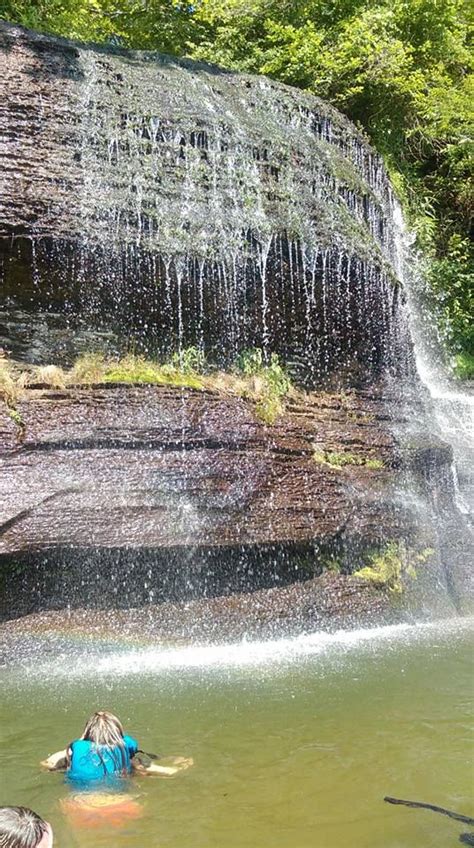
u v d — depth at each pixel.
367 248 12.99
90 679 7.13
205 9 19.97
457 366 18.95
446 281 19.89
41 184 10.14
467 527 12.04
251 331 11.67
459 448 13.35
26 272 9.89
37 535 8.10
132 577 8.58
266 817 4.22
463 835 4.02
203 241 11.12
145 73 12.77
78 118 11.10
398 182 19.66
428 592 10.67
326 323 12.42
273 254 11.70
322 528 9.85
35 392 9.11
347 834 4.02
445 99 19.69
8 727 5.80
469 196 21.38
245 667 7.58
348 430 11.54
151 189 11.12
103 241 10.30
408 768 4.94
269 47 20.03
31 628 7.94
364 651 8.31
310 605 9.41
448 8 20.47
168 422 9.45
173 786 4.64
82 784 4.64
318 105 14.75
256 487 9.61
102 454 8.90
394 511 10.93
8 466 8.37
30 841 3.09
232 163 12.23
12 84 10.74
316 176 13.27
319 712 6.09
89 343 10.26
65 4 18.17
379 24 19.34
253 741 5.43
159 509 8.82
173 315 11.01
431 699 6.46
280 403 11.06
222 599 8.97
